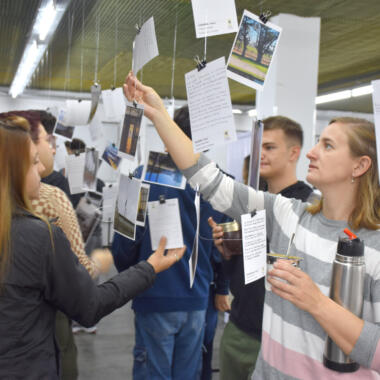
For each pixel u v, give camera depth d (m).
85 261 1.46
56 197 1.41
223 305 2.18
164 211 1.40
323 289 0.97
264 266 1.01
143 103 1.23
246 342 1.51
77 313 1.09
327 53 4.56
